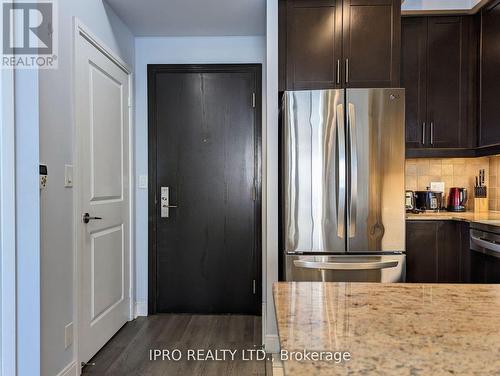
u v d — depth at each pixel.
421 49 2.90
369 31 2.53
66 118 2.03
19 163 1.71
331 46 2.54
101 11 2.53
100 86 2.51
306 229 2.40
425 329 0.67
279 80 2.55
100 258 2.52
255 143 3.25
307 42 2.54
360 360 0.55
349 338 0.63
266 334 2.54
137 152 3.23
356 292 0.90
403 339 0.62
